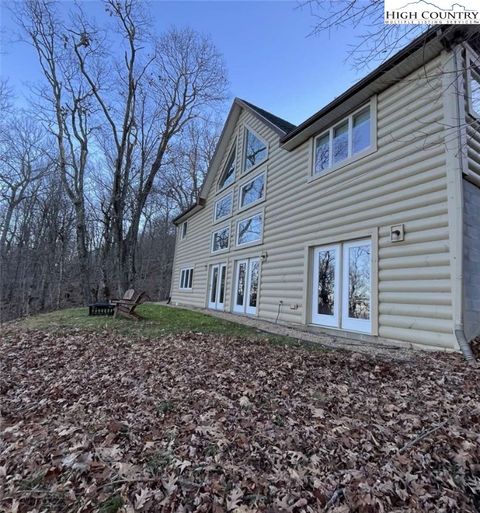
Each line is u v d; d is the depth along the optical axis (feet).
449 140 16.52
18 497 6.41
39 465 7.45
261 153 36.91
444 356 14.84
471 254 16.44
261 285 33.06
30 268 74.64
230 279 40.11
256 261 34.91
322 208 25.50
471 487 6.51
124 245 55.77
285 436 8.56
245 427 9.10
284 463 7.45
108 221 57.36
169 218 102.63
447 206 16.34
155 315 33.01
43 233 75.61
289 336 22.03
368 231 20.99
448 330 15.76
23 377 14.28
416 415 9.37
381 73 19.62
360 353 16.42
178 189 89.86
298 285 27.35
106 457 7.67
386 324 19.06
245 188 39.63
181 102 57.93
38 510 6.07
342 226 23.24
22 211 73.36
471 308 16.11
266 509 6.04
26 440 8.71
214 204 48.16
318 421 9.34
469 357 14.11
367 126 22.36
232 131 45.27
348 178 23.16
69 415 10.24
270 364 14.85
